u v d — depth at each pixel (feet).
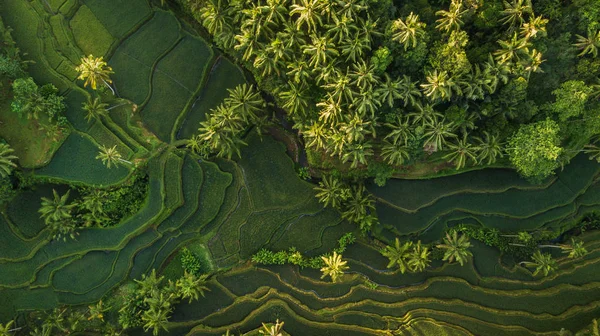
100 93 88.48
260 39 75.36
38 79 87.81
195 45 92.17
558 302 89.92
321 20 68.64
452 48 69.15
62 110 86.84
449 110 76.18
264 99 91.91
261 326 90.33
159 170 89.25
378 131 81.92
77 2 90.02
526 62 70.54
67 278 89.40
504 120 77.66
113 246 89.51
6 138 85.15
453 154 81.10
